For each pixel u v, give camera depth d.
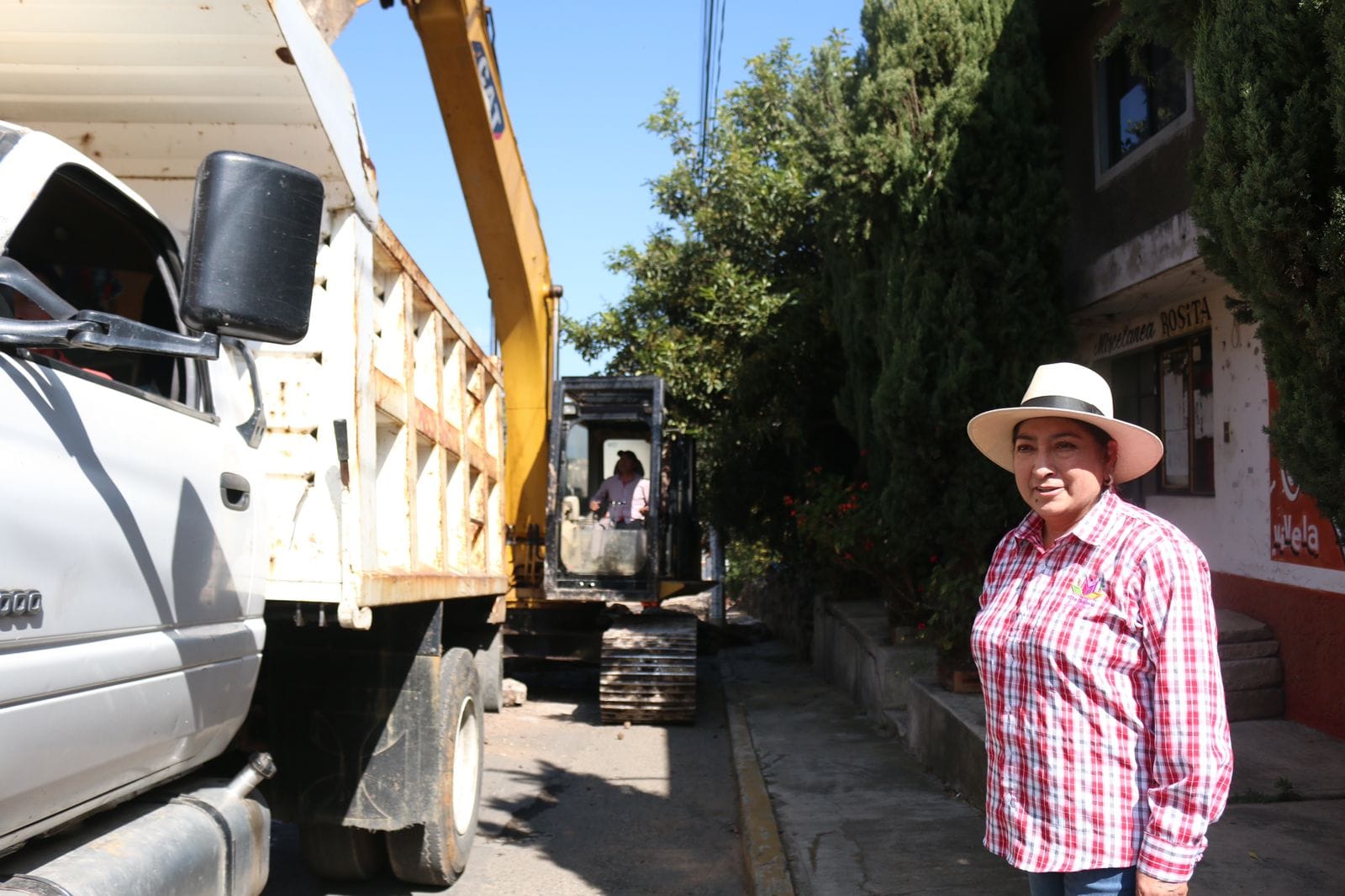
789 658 16.16
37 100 3.63
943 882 5.01
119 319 2.45
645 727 10.59
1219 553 8.32
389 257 4.63
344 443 3.83
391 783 5.01
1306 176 3.64
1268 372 4.00
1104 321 10.20
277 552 3.81
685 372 15.61
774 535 15.95
